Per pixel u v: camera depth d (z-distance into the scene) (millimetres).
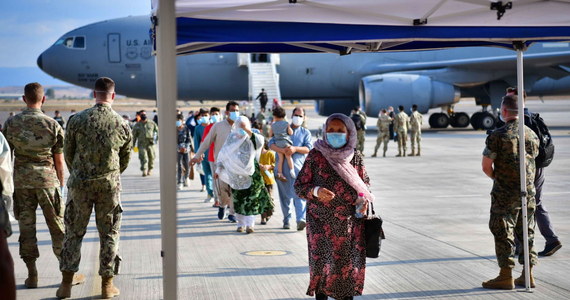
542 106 73500
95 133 5734
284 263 7422
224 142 9625
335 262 5211
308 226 5352
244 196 9062
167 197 4105
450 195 12984
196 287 6449
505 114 6172
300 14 5527
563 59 30094
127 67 30281
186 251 8109
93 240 8641
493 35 5965
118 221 5980
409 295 6094
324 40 5652
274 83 31531
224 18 5426
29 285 6227
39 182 6066
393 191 13617
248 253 7949
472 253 7805
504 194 6172
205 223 10047
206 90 32219
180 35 5391
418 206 11594
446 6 5656
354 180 5113
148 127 17188
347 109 37594
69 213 5824
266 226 9781
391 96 31406
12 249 7863
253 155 8961
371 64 33125
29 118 5980
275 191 13883
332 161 5145
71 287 6043
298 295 6137
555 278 6637
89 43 30203
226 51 6852
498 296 6012
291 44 6953
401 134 21672
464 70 32688
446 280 6605
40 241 8516
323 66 32875
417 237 8805
